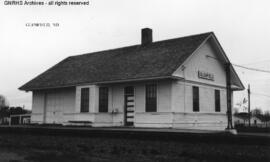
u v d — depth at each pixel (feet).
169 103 66.95
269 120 260.83
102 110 77.71
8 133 70.90
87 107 78.13
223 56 83.20
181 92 69.67
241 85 88.84
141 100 71.82
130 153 43.11
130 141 49.19
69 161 37.86
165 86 68.13
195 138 44.04
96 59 91.97
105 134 53.88
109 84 77.30
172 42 80.12
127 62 79.77
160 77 65.57
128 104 74.49
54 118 88.99
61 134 60.34
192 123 71.77
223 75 86.28
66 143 53.42
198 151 40.29
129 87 74.59
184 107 70.13
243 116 218.59
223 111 84.43
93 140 53.06
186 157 39.24
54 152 45.68
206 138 43.06
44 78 93.81
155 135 47.93
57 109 88.69
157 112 68.13
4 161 38.24
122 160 38.27
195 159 37.81
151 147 44.88
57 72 94.63
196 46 71.77
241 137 40.57
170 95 66.95
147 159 38.60
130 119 73.67
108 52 93.50
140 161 37.58
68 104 86.07
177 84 68.59
